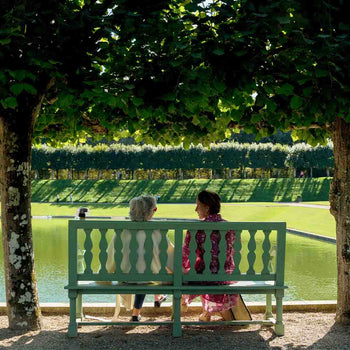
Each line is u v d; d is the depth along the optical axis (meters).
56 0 4.58
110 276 5.18
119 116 6.02
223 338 5.28
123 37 4.97
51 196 66.25
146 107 5.06
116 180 72.06
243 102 5.28
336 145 6.07
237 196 64.94
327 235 23.53
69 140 8.68
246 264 14.51
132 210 5.39
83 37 4.68
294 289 11.29
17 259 5.61
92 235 25.50
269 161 75.81
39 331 5.56
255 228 5.20
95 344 5.04
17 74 4.43
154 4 4.82
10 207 5.60
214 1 5.04
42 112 7.13
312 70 5.02
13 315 5.61
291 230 26.72
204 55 4.66
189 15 4.82
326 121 5.48
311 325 5.89
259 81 5.33
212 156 75.50
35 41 4.55
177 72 4.91
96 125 7.69
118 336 5.34
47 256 17.34
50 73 4.68
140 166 75.94
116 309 5.89
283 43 4.98
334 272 13.71
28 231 5.69
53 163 76.19
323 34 4.43
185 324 5.32
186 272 5.42
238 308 5.71
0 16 4.44
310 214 37.19
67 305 6.68
